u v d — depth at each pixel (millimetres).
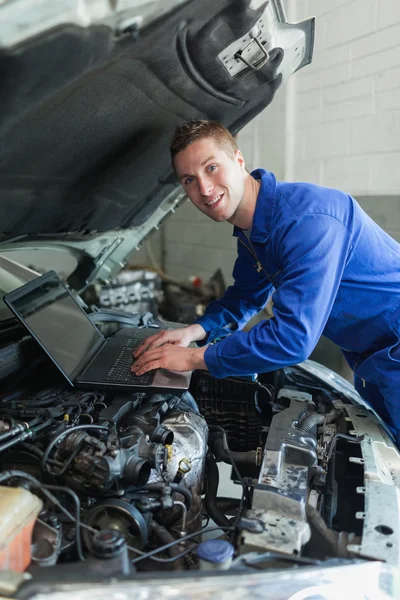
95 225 1928
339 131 3234
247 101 1588
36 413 1170
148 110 1393
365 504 1114
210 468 1408
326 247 1276
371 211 3111
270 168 3734
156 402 1357
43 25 823
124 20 934
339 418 1595
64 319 1537
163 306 3957
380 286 1490
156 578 773
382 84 2926
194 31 1129
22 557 835
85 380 1360
